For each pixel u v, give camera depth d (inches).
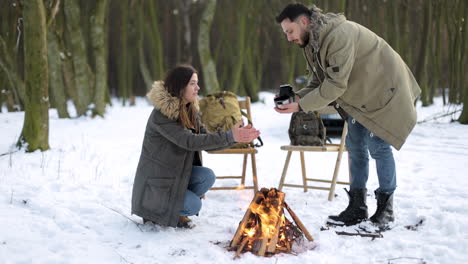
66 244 119.1
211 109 179.2
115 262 109.9
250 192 188.2
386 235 130.0
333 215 148.2
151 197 131.9
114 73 943.0
